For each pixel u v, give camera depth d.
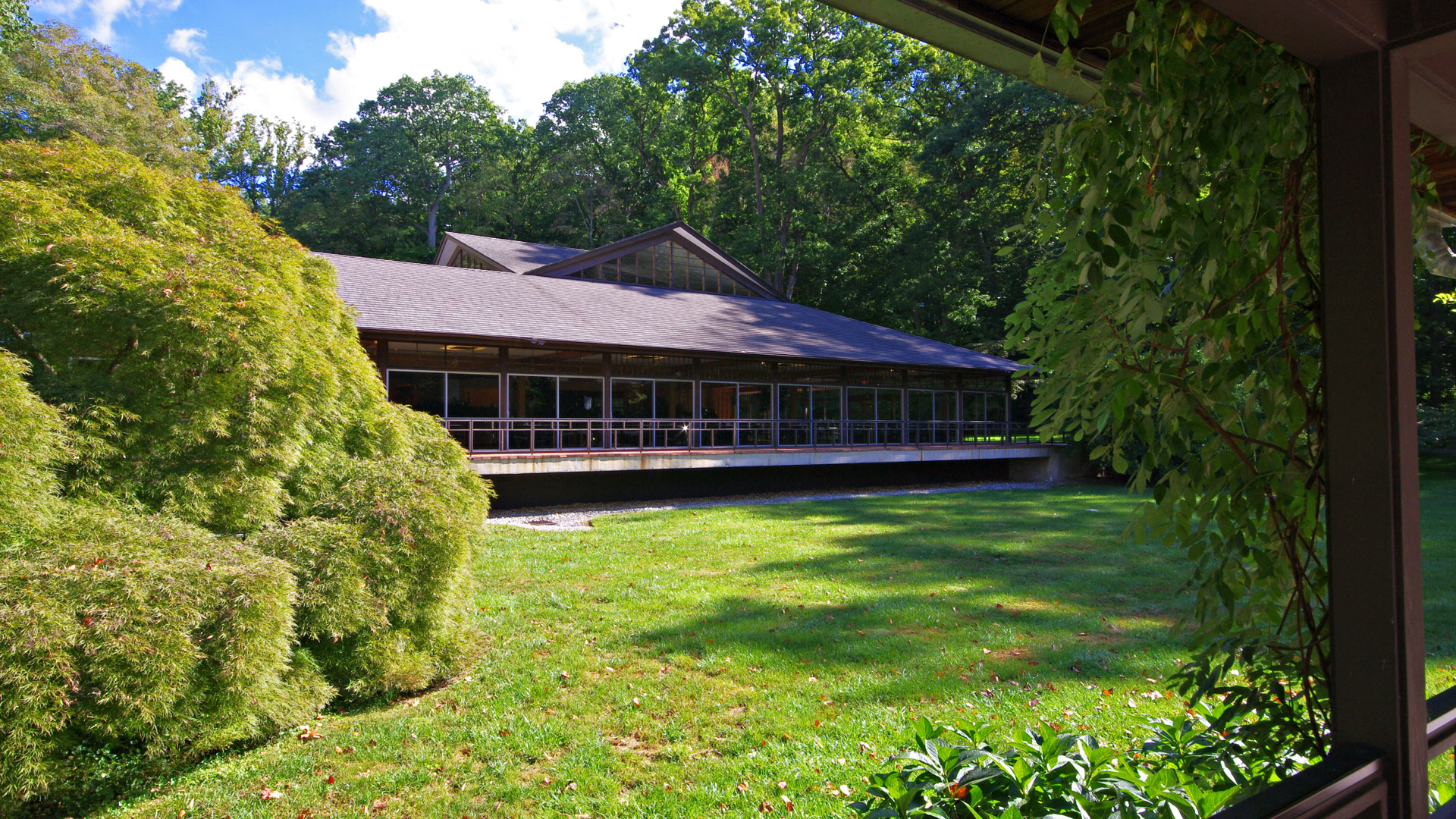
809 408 22.81
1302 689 2.22
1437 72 1.84
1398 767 1.51
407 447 7.30
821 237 37.75
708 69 38.19
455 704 5.44
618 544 11.85
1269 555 2.21
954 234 35.03
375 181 51.50
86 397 5.16
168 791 4.23
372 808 4.02
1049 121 28.98
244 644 4.51
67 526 4.57
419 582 5.93
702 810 3.88
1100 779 2.11
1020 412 28.34
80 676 3.99
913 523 14.39
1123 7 2.21
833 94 36.53
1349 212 1.59
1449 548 11.01
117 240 5.45
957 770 2.18
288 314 6.13
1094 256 2.05
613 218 49.34
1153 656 6.16
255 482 5.64
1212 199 2.09
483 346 17.27
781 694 5.46
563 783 4.22
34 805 3.95
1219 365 2.04
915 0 2.08
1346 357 1.59
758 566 10.14
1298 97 1.94
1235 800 2.18
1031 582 9.16
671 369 20.27
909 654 6.32
